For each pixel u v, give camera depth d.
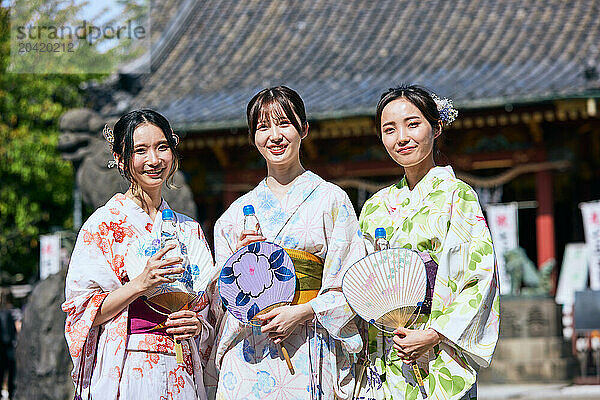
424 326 4.21
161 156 4.23
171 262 3.93
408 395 4.20
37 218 21.27
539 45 18.06
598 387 13.61
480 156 16.83
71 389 8.38
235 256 4.18
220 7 22.47
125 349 4.05
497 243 15.57
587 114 15.24
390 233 4.38
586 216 15.05
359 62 19.11
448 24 19.78
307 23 21.19
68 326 4.09
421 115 4.37
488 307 4.18
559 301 16.31
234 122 16.75
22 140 20.16
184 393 4.12
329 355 4.25
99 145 9.42
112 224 4.20
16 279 21.25
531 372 13.96
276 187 4.41
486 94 15.52
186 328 4.09
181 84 19.84
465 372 4.15
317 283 4.27
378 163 17.58
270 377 4.20
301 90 18.19
